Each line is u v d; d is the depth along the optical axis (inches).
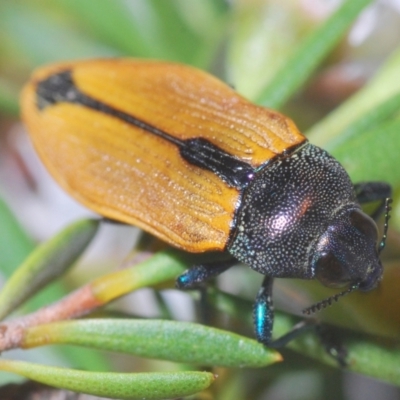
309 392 2.8
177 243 2.8
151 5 3.1
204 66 3.0
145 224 2.8
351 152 2.7
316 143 2.8
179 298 3.0
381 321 2.7
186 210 2.8
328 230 2.8
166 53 3.1
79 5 3.1
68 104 2.9
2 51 3.2
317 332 2.6
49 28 3.2
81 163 2.9
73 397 2.6
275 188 2.8
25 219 3.3
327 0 3.0
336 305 2.7
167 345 2.5
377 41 3.0
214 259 2.8
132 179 2.8
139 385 2.4
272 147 2.8
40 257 2.6
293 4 3.0
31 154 3.3
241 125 2.8
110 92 2.9
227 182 2.8
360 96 2.8
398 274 2.7
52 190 3.3
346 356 2.6
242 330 2.7
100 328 2.5
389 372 2.5
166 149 2.8
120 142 2.9
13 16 3.2
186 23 3.1
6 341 2.5
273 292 2.9
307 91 3.1
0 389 2.6
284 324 2.6
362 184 2.8
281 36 3.0
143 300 3.1
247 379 2.7
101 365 2.8
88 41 3.2
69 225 2.6
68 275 3.1
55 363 2.8
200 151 2.8
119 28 3.1
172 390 2.4
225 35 3.0
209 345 2.5
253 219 2.8
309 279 2.8
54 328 2.5
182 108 2.8
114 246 3.2
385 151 2.7
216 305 2.6
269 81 2.8
